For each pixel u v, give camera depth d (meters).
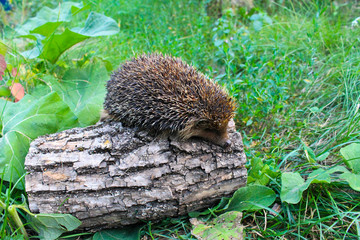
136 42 1.17
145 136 0.76
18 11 1.35
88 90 0.99
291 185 0.76
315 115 0.96
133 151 0.75
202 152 0.76
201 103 0.77
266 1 1.39
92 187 0.72
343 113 0.95
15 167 0.76
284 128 0.95
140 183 0.73
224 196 0.77
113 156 0.74
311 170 0.84
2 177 0.73
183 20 1.31
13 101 0.90
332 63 1.07
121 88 0.82
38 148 0.74
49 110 0.82
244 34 1.16
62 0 1.34
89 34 0.98
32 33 1.00
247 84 0.97
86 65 1.03
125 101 0.80
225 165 0.75
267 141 0.93
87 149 0.74
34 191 0.71
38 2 1.40
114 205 0.73
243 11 1.29
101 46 1.15
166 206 0.74
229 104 0.79
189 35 1.27
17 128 0.79
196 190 0.75
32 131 0.80
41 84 0.98
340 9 1.31
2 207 0.70
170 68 0.81
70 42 0.99
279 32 1.21
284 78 1.01
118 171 0.73
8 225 0.73
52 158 0.73
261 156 0.88
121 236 0.75
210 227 0.74
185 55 1.14
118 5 1.31
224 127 0.77
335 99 0.98
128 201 0.73
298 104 1.01
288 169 0.85
